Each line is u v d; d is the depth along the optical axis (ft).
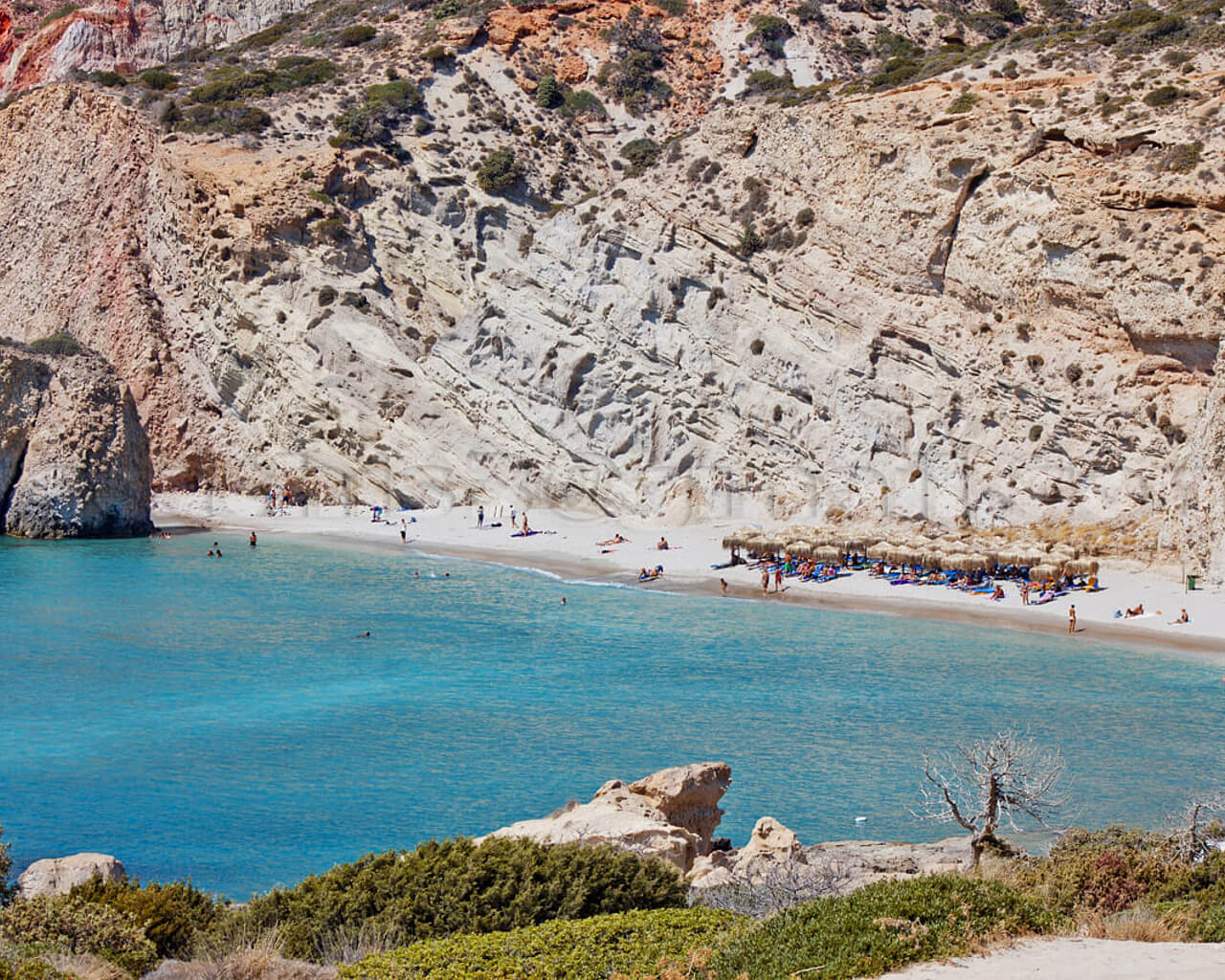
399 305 330.75
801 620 204.23
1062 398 231.71
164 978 57.47
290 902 67.97
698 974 54.08
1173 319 217.15
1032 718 144.05
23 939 61.00
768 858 81.05
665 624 201.67
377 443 314.55
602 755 130.62
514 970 56.34
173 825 110.93
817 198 274.98
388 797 117.70
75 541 292.40
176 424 339.77
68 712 147.54
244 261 327.47
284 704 151.23
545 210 348.59
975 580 224.33
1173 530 213.66
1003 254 243.19
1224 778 121.39
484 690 158.30
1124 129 234.99
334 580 242.17
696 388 284.00
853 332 265.13
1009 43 294.46
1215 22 267.80
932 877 61.41
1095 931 57.93
